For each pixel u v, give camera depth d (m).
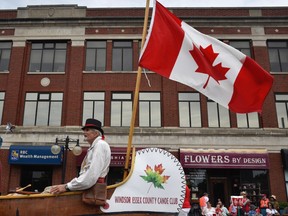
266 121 19.42
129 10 21.58
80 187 3.96
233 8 21.62
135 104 5.67
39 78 20.41
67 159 18.45
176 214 4.61
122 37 21.00
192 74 6.19
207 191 18.25
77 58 20.55
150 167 4.64
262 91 6.20
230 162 18.17
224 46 6.38
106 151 4.12
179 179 4.72
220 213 14.52
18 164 18.38
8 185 18.14
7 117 19.39
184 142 18.86
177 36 6.29
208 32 21.00
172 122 19.28
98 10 21.62
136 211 4.41
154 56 6.07
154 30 6.20
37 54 21.12
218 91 6.23
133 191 4.46
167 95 19.83
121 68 20.73
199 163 18.11
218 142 18.91
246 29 21.16
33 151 18.11
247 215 14.31
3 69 20.86
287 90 20.19
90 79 20.28
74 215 4.04
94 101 20.03
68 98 19.72
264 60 20.56
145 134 18.94
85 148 18.62
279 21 21.16
